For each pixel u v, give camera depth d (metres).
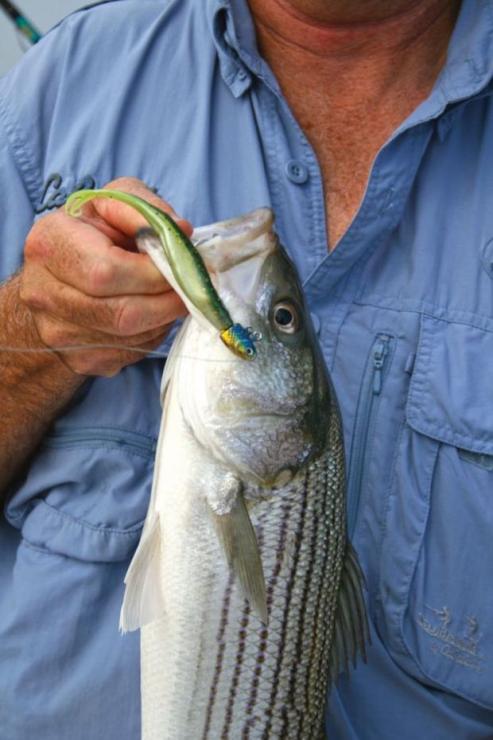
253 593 0.88
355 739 1.02
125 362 0.94
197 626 0.89
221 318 0.84
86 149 1.04
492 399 0.98
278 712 0.91
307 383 0.91
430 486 0.99
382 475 1.00
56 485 1.02
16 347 0.97
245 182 1.02
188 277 0.84
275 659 0.91
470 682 1.00
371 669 1.01
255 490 0.89
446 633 1.00
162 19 1.05
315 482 0.91
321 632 0.92
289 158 1.01
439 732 1.02
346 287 1.01
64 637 1.01
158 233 0.84
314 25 0.99
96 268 0.86
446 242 1.00
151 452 1.01
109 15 1.07
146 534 0.89
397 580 0.99
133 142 1.04
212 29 1.02
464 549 0.99
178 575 0.89
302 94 1.02
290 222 1.02
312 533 0.91
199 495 0.89
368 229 0.99
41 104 1.06
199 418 0.89
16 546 1.05
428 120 0.99
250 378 0.89
